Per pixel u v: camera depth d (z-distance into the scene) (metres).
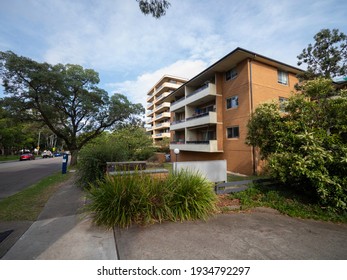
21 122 15.59
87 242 2.91
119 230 3.29
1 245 2.83
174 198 3.92
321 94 5.36
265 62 12.68
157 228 3.39
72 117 17.41
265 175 10.65
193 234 3.18
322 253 2.69
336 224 3.84
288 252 2.70
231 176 11.34
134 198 3.56
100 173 6.95
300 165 4.47
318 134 4.84
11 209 4.59
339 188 4.22
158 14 3.73
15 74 12.48
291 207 4.68
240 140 12.73
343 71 9.33
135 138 20.36
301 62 10.51
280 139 5.39
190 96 17.27
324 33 9.36
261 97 12.34
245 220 3.92
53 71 13.72
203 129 17.80
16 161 25.42
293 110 5.58
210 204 4.16
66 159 11.83
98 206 3.57
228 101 14.17
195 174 4.67
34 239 3.01
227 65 13.53
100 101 17.16
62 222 3.75
